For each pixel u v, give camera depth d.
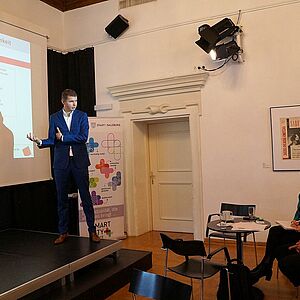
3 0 5.47
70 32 6.63
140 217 6.25
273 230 3.56
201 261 3.15
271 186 5.09
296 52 4.92
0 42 5.16
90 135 5.69
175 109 5.73
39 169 5.74
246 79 5.21
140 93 6.00
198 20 5.55
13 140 5.29
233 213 4.27
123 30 6.14
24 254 3.78
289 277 3.14
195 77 5.48
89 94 6.48
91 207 4.23
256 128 5.16
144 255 4.33
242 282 2.91
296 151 4.93
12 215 5.47
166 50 5.82
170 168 6.38
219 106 5.40
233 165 5.32
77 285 3.42
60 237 4.19
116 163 5.93
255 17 5.14
